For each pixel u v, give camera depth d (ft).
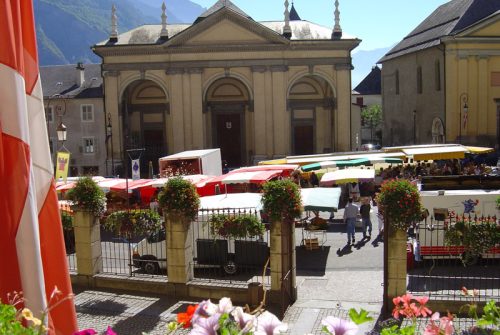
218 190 105.70
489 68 167.43
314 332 47.39
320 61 168.04
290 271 55.21
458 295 51.21
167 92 169.27
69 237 78.79
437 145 126.82
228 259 64.54
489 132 168.14
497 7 175.94
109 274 62.59
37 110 17.74
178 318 14.42
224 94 182.39
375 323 48.32
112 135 169.58
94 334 13.38
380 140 286.46
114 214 63.10
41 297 16.31
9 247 16.02
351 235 82.33
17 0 16.48
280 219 53.36
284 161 121.39
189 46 166.91
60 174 91.40
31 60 17.63
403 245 49.78
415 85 193.36
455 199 66.54
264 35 166.50
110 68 168.55
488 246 51.19
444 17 192.65
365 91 324.19
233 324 13.02
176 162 115.85
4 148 16.06
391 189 49.73
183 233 57.88
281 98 168.04
